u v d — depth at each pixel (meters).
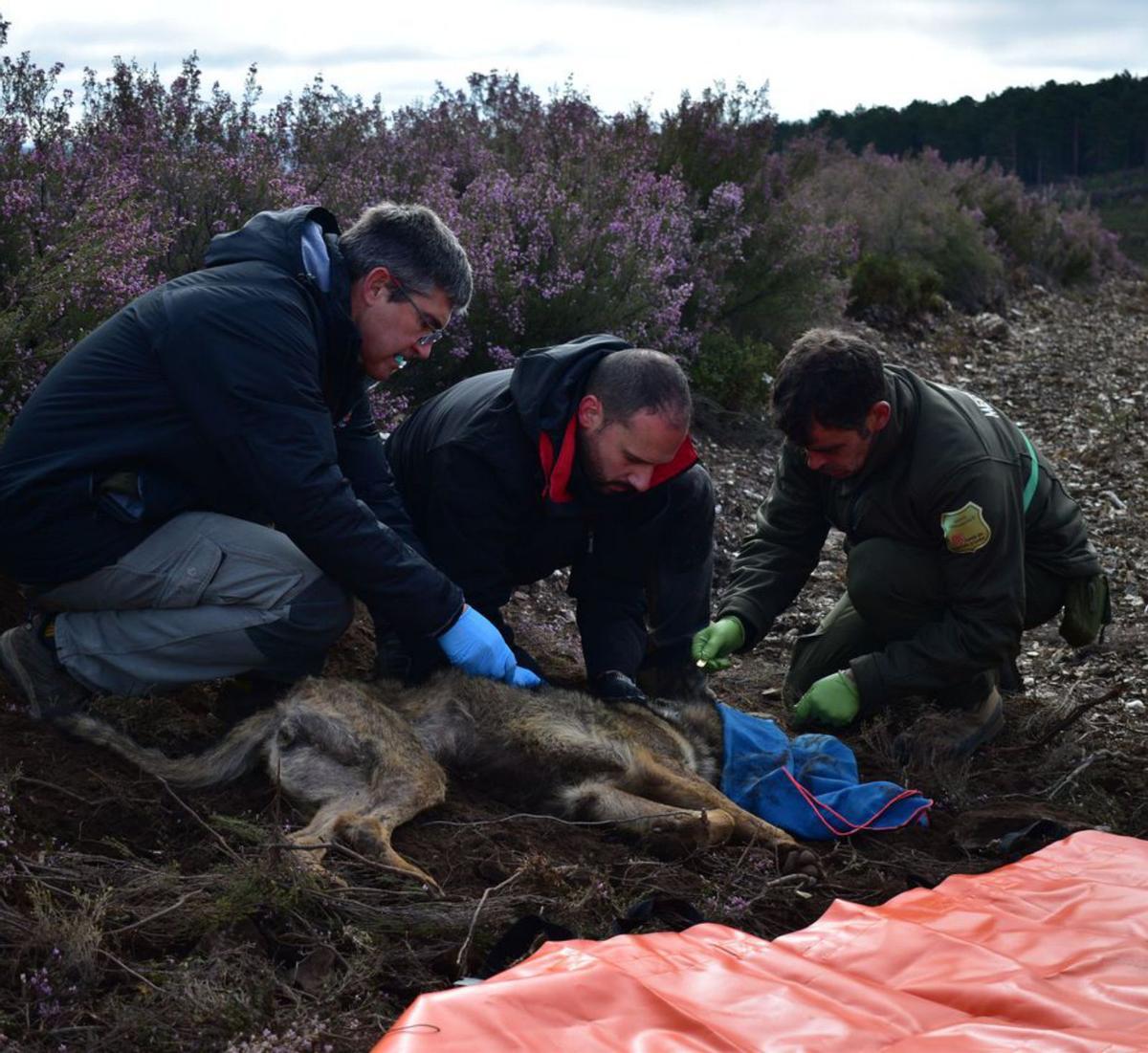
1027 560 4.93
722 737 4.32
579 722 3.96
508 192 8.42
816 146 20.59
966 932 2.63
